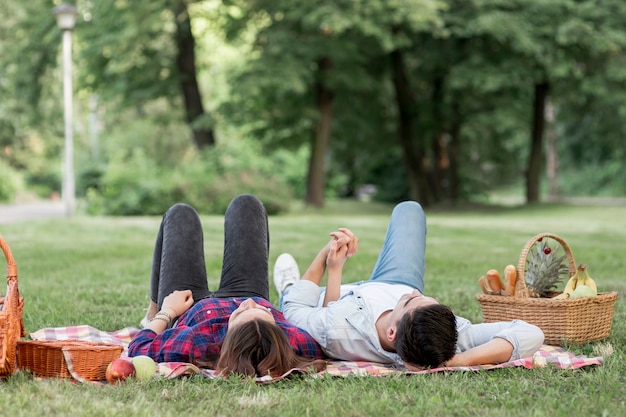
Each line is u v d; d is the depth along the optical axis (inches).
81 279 303.9
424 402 125.0
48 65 1064.2
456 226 656.4
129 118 1540.4
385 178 1429.6
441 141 1165.1
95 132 1494.8
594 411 121.6
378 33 893.8
